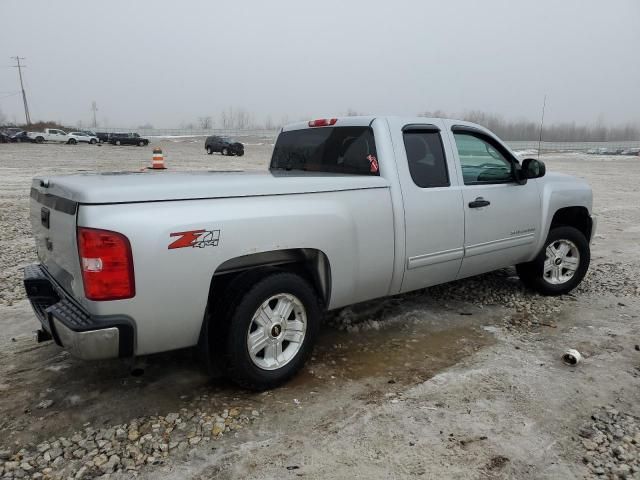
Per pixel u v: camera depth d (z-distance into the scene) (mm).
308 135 4781
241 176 3611
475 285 5949
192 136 88188
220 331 3318
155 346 3092
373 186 3916
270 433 3062
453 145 4559
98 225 2752
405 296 5543
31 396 3457
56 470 2723
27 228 9266
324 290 3793
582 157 44688
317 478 2678
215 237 3096
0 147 40844
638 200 15594
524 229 5113
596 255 7902
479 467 2771
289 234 3410
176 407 3344
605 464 2809
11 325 4680
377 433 3068
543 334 4602
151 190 2941
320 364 3977
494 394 3525
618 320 4965
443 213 4348
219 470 2732
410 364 3984
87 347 2832
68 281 3137
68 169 21859
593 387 3646
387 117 4219
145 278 2879
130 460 2807
